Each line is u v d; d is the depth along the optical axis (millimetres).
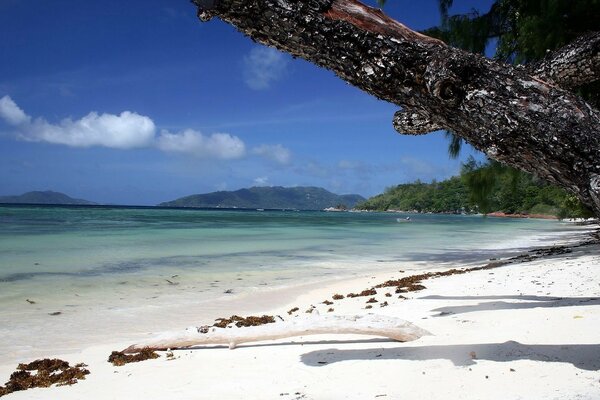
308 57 2412
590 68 2850
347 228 40344
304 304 8281
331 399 3246
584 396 2848
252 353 4723
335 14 2307
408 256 17266
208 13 2396
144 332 6320
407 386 3377
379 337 4910
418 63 2205
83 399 3650
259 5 2295
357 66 2305
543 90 2076
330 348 4617
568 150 1950
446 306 6445
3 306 7660
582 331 4324
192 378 4008
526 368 3504
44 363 4801
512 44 14352
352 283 10703
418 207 172500
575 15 11875
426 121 3197
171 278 10875
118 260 13750
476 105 2117
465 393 3156
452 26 14828
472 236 31688
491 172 15203
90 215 55062
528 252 17844
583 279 8078
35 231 25125
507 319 5156
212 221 46500
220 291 9453
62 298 8367
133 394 3691
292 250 18641
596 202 1892
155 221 42625
